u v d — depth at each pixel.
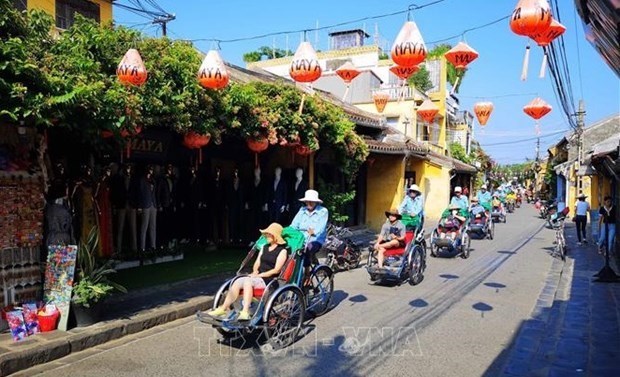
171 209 11.31
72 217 6.97
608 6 3.68
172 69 7.05
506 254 14.09
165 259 10.52
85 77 5.71
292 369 5.23
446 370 5.27
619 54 4.63
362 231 17.86
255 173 12.13
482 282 10.03
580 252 14.55
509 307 7.99
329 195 12.44
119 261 9.52
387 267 9.31
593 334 6.50
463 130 35.12
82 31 6.56
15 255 5.95
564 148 35.72
